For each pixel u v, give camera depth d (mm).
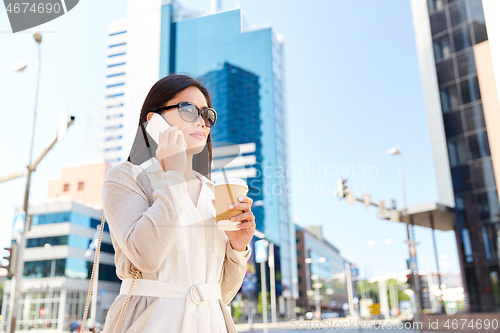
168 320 724
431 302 8992
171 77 890
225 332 812
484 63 9367
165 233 693
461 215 9945
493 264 9305
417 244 9180
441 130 10352
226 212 806
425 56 10656
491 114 9289
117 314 767
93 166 30000
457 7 9859
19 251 7336
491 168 9578
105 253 28422
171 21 28062
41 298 27172
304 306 50156
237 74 39469
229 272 922
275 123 40031
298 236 54219
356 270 23609
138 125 884
